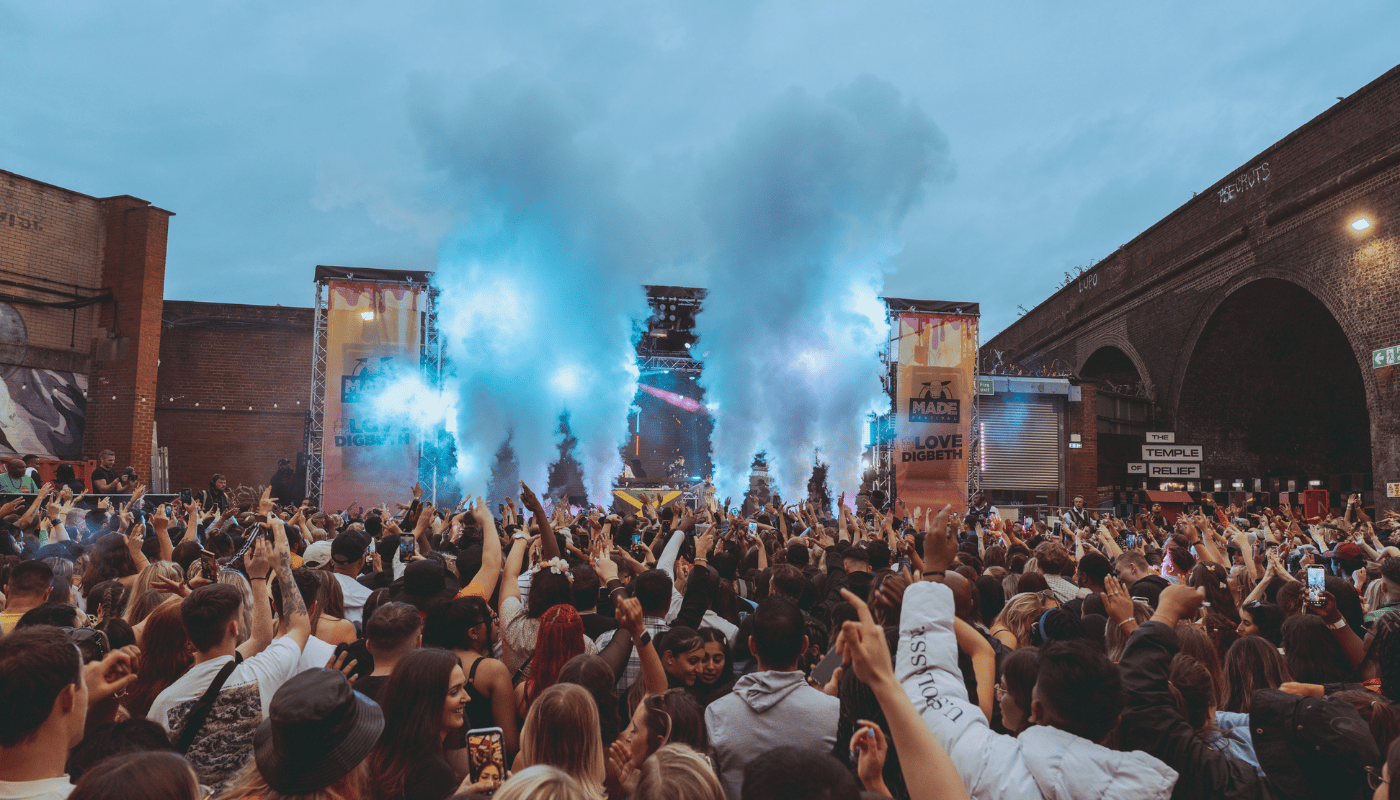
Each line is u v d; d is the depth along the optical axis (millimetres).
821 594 6316
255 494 28141
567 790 1886
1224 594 5547
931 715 2520
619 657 3916
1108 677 2453
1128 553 5797
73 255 24484
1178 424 33094
